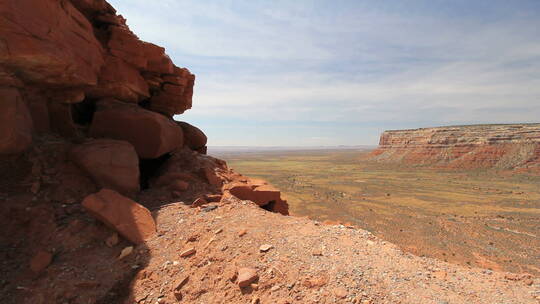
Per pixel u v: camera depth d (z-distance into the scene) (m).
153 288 5.62
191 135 19.56
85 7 12.61
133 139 12.26
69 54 9.60
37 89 10.04
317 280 4.95
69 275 5.78
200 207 9.23
